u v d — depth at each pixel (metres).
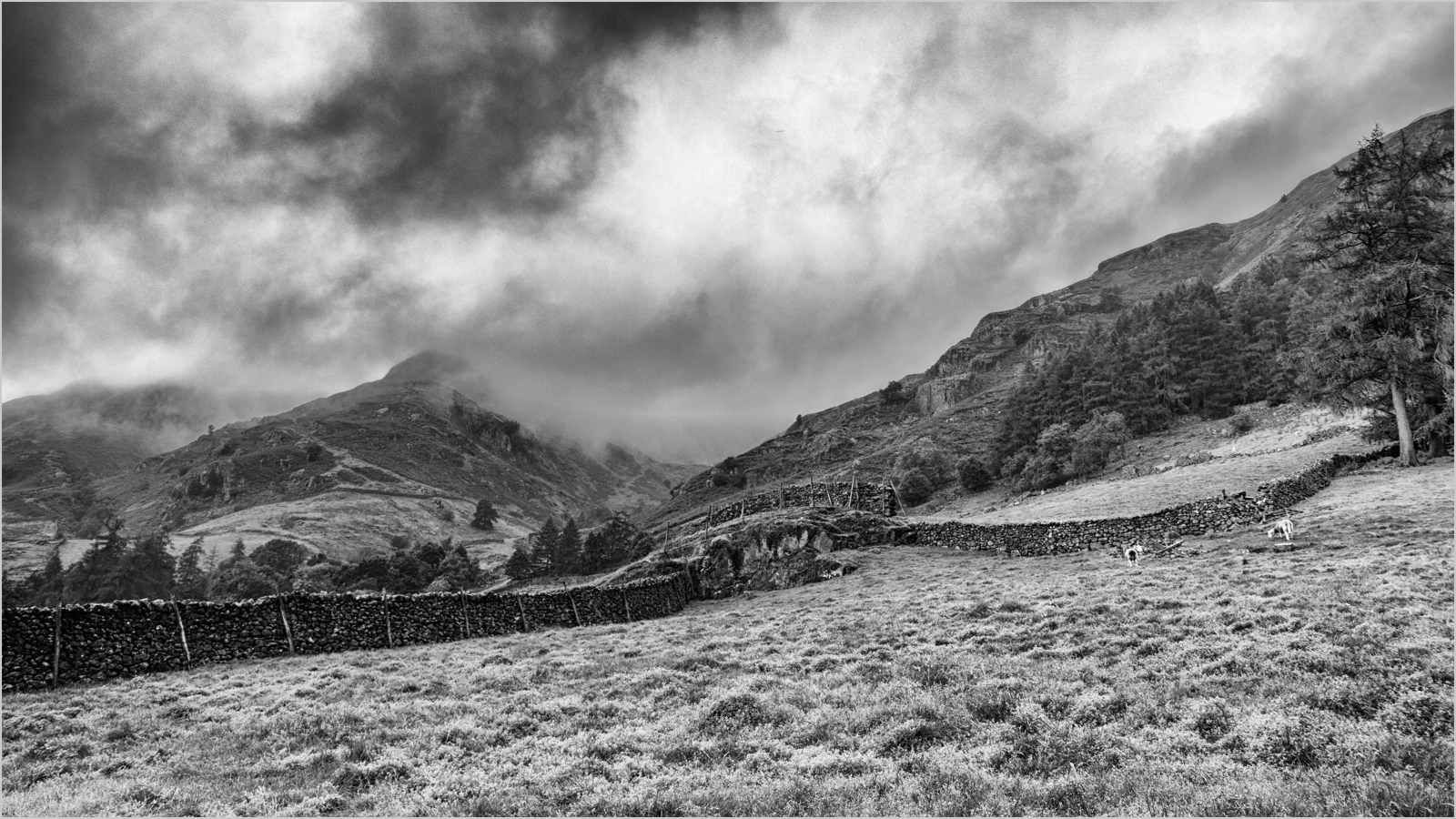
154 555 153.75
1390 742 13.77
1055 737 16.55
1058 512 71.56
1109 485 86.25
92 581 148.62
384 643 37.31
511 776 16.97
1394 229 62.28
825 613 38.28
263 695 26.38
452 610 40.78
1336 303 63.09
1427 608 22.45
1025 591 36.41
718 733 19.30
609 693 24.67
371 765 17.70
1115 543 49.84
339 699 25.61
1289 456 72.69
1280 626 22.75
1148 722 17.11
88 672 28.73
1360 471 59.53
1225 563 36.44
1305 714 15.80
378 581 132.62
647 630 40.41
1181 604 28.33
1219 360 123.06
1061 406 130.00
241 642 33.34
